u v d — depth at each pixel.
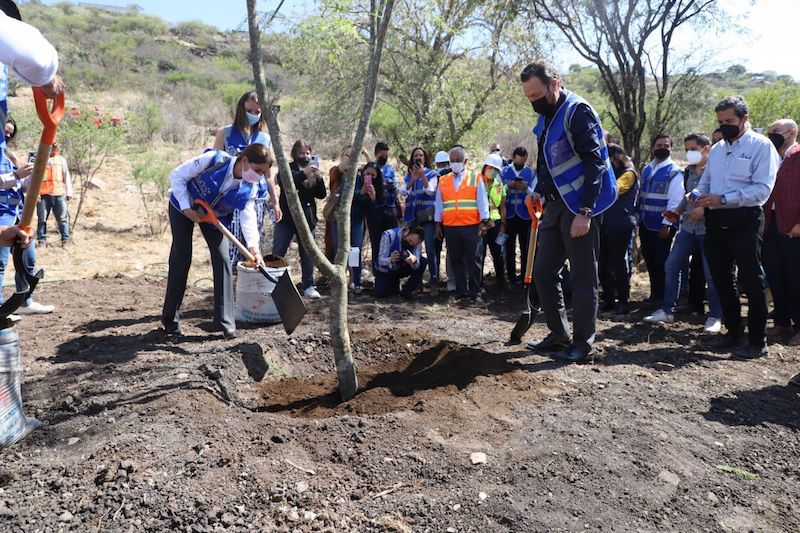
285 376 4.34
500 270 7.68
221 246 4.84
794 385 4.15
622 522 2.60
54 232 10.11
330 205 6.95
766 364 4.65
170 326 4.91
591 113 4.07
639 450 3.14
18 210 4.95
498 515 2.60
